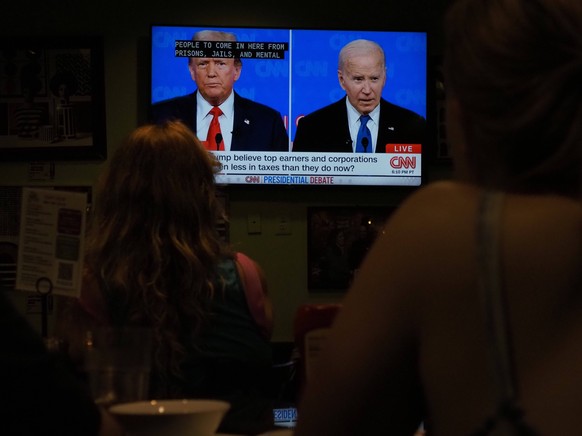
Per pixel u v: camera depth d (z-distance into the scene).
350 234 4.41
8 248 4.29
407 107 4.35
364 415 0.73
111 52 4.34
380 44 4.34
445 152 4.46
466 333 0.68
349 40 4.32
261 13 4.40
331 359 0.74
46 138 4.29
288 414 1.39
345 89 4.31
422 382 0.72
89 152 4.29
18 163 4.32
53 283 1.55
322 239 4.39
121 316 1.54
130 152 1.62
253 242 4.36
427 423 0.74
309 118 4.30
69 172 4.33
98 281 1.56
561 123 0.70
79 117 4.30
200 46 4.23
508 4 0.72
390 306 0.72
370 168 4.32
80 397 0.94
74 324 1.57
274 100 4.28
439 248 0.71
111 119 4.33
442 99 4.46
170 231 1.56
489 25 0.72
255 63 4.27
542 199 0.70
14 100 4.30
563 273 0.67
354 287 0.75
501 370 0.66
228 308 1.58
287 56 4.29
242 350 1.57
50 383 0.90
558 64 0.69
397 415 0.75
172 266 1.55
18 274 1.57
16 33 4.33
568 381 0.65
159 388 1.50
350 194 4.43
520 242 0.68
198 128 4.23
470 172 0.76
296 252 4.38
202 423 0.94
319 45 4.31
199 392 1.52
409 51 4.35
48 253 1.56
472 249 0.69
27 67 4.30
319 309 1.04
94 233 1.63
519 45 0.70
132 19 4.36
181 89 4.23
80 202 1.55
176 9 4.38
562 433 0.64
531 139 0.71
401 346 0.72
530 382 0.66
